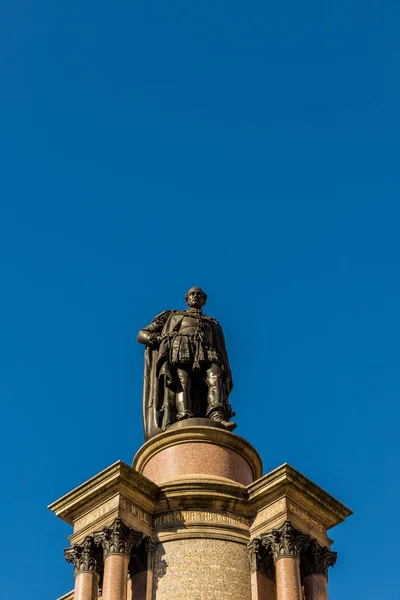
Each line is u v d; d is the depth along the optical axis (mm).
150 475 38219
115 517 34938
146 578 34406
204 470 37531
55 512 36594
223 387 41750
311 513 36281
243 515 36188
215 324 43250
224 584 34188
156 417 40500
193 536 35125
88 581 34406
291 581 33844
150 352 42531
